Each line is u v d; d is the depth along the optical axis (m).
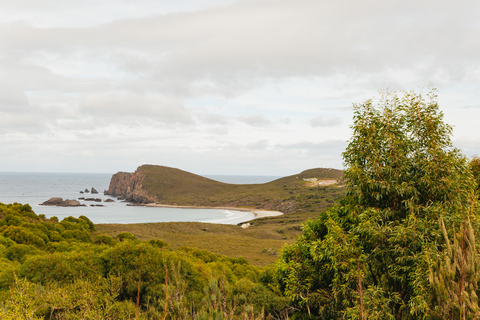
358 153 10.05
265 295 11.75
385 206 9.84
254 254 47.69
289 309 11.41
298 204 175.88
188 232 71.94
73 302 7.80
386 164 9.59
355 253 8.96
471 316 5.39
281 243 63.84
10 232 22.97
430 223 8.73
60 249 22.28
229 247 52.75
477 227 8.48
